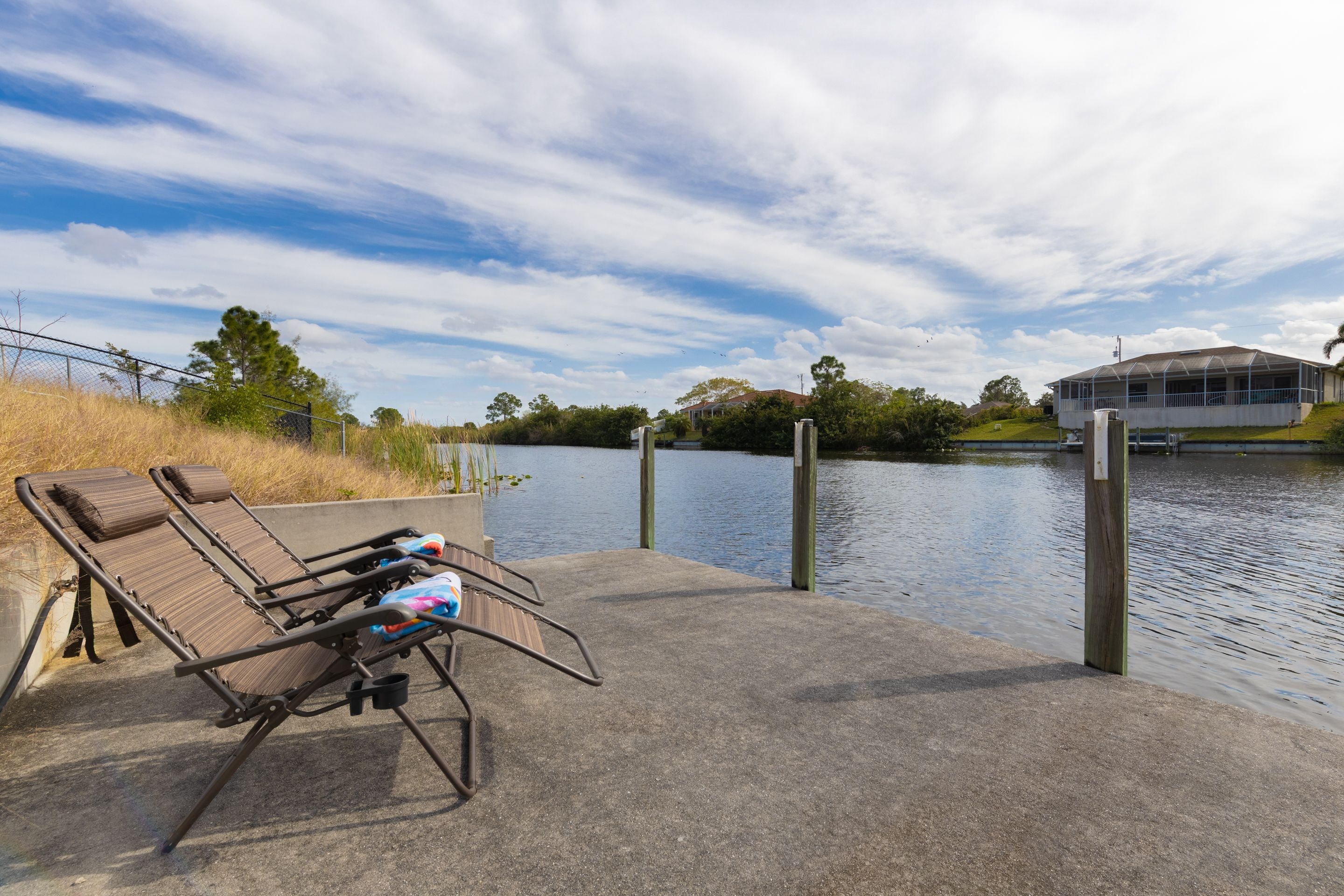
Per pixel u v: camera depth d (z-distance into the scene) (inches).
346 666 54.3
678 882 47.0
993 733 72.3
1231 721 75.2
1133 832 53.7
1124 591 89.2
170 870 48.0
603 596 133.5
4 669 75.6
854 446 1936.5
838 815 56.0
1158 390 1738.4
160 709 77.3
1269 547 422.0
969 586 337.7
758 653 99.2
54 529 48.9
